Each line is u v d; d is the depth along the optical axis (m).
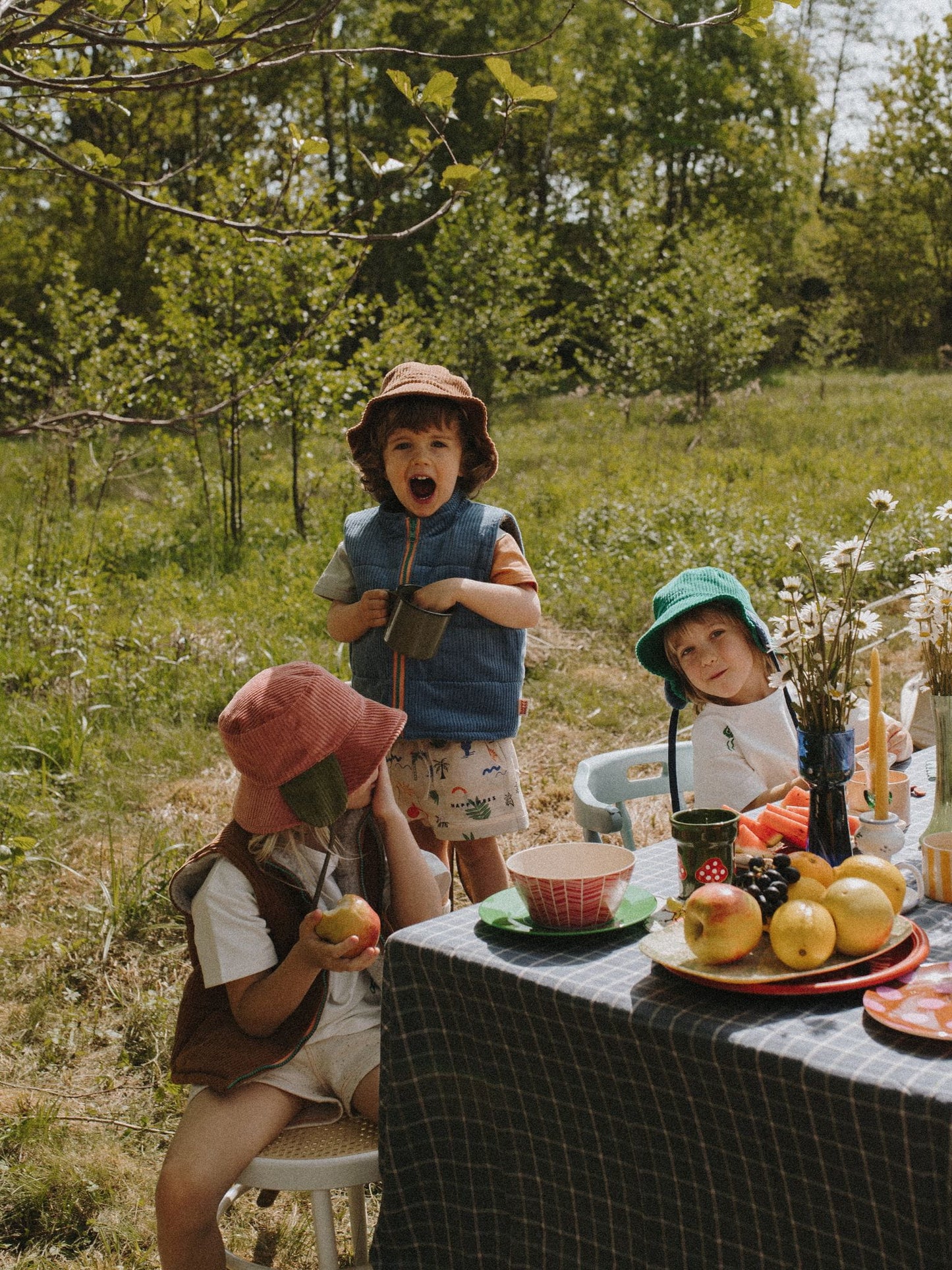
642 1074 1.49
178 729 6.31
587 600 8.41
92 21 2.55
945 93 32.47
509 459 16.28
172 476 12.86
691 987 1.56
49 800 5.29
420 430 2.98
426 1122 1.76
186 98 24.19
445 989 1.71
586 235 31.09
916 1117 1.23
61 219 25.27
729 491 12.06
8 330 23.44
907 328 33.66
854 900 1.58
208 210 11.12
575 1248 1.62
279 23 2.47
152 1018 3.61
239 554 10.62
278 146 10.59
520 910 1.88
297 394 11.40
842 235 34.09
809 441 16.81
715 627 2.44
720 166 37.91
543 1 33.34
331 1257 1.90
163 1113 3.21
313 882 2.08
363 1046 2.07
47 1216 2.81
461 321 17.44
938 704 1.96
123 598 9.05
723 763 2.45
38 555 9.14
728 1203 1.45
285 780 1.97
